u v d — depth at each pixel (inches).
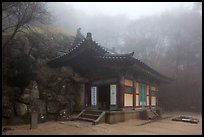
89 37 780.0
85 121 725.3
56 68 884.0
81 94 884.0
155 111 1045.2
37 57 848.9
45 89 786.2
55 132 537.6
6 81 698.2
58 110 783.1
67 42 1104.2
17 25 724.0
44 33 1020.5
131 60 700.7
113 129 598.2
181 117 895.1
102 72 842.2
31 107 696.4
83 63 867.4
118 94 776.9
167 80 1168.8
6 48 740.7
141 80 956.0
